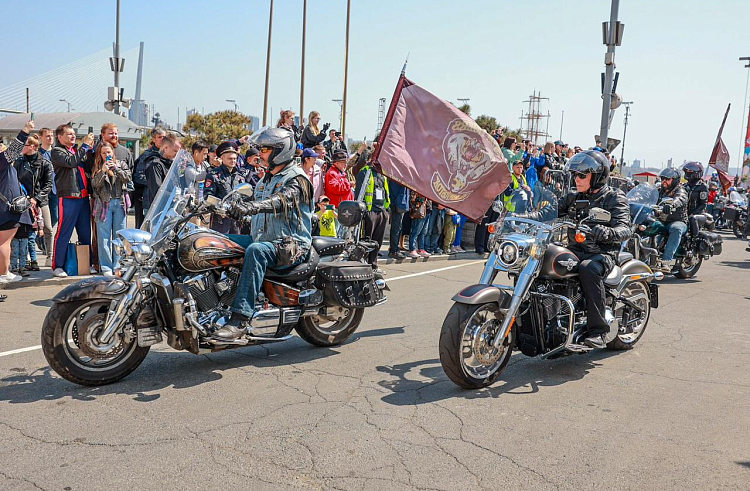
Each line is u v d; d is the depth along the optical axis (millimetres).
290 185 5312
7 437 3818
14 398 4453
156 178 8328
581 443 3975
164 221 4754
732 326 7227
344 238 6363
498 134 12609
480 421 4289
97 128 18422
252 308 5070
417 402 4613
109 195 8297
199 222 6891
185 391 4699
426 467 3588
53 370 5047
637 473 3584
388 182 11281
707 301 8703
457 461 3676
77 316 4617
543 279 5348
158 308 4773
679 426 4285
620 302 5910
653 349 6219
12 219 7738
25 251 8320
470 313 4738
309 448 3787
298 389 4824
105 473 3410
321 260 5891
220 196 8555
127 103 19500
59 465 3486
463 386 4863
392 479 3434
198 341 4863
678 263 10609
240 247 5137
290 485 3338
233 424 4113
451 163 6855
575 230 5172
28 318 6547
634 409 4590
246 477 3410
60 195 8188
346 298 5672
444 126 6836
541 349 5227
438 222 12133
